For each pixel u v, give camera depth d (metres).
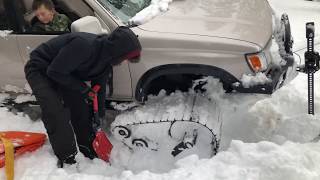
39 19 4.23
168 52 3.92
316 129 4.33
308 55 4.18
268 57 3.97
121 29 3.58
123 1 4.36
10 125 4.67
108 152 4.23
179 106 4.10
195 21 4.14
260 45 3.90
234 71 3.88
